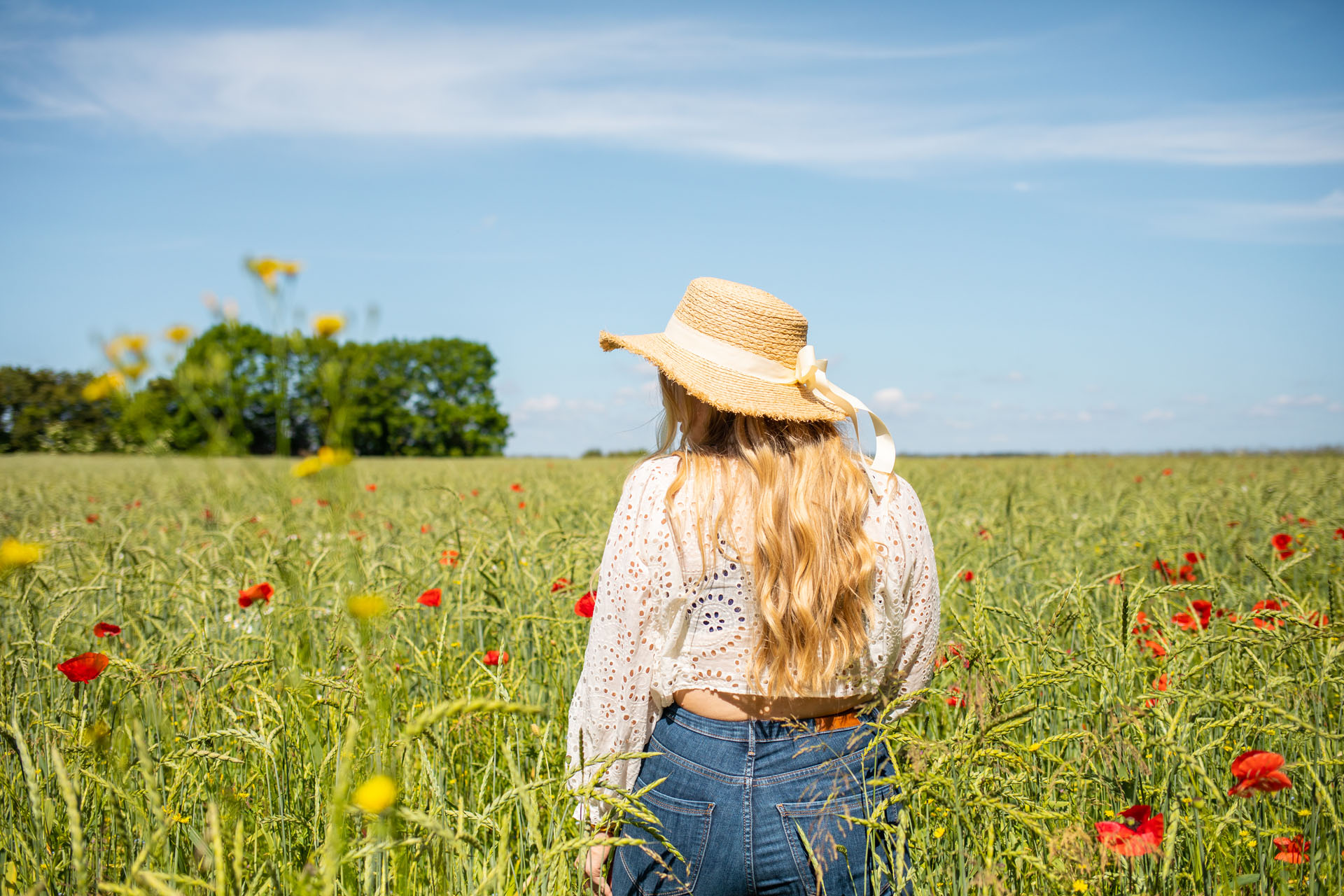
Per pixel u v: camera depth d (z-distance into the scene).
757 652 1.63
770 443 1.67
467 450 60.78
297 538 3.88
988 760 1.70
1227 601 3.60
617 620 1.68
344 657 2.47
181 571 4.34
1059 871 1.50
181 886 1.54
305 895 1.12
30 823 2.05
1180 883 1.80
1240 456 28.92
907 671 1.78
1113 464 23.09
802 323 1.88
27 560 1.58
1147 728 2.09
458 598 3.60
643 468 1.74
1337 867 1.96
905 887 1.67
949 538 5.70
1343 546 5.30
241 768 2.23
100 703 2.51
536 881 1.52
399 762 1.50
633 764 1.74
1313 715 2.39
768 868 1.64
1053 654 2.48
